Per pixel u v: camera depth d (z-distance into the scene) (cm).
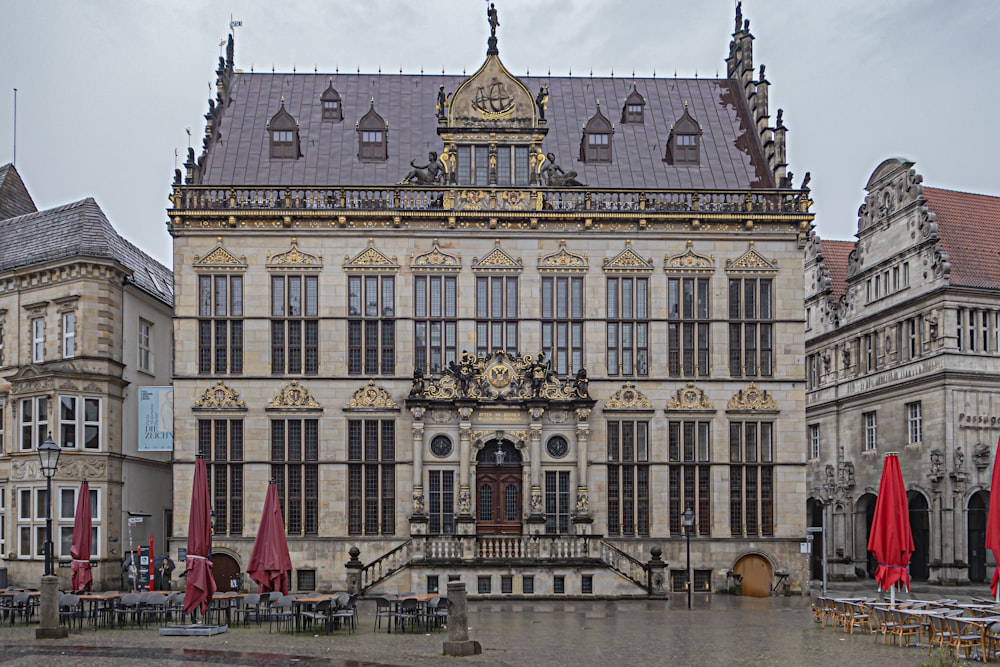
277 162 5378
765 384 5078
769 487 5044
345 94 5791
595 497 4984
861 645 3108
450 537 4616
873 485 6500
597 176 5406
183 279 5003
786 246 5144
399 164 5416
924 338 6062
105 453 5103
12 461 5172
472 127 5138
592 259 5109
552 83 5925
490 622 3697
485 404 4916
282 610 3528
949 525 5756
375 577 4653
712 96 5928
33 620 3756
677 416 5041
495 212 5041
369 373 5012
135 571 4653
